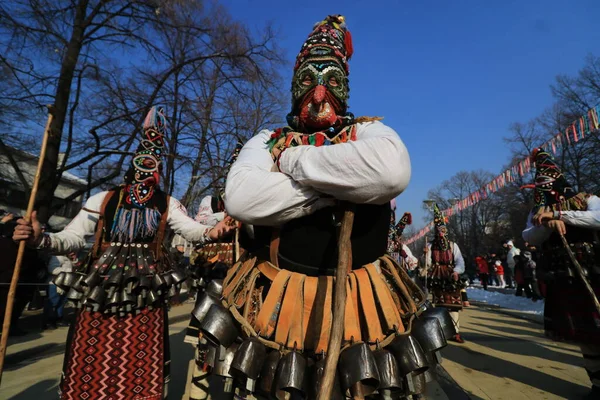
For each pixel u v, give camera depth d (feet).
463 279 19.74
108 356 6.33
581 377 12.31
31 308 19.89
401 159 3.54
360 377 3.27
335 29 5.01
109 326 6.51
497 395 10.51
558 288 10.41
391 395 3.58
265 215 3.80
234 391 4.04
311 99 4.66
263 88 40.78
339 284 3.52
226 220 7.68
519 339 18.78
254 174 3.90
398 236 22.86
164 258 7.61
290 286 3.86
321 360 3.46
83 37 29.25
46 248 6.64
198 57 35.94
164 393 6.79
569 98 55.16
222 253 9.74
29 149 30.12
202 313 4.01
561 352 15.97
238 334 3.85
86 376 6.20
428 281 20.58
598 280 9.53
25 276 12.93
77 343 6.38
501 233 110.42
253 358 3.48
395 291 4.25
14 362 13.92
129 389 6.32
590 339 9.41
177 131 38.96
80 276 6.81
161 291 7.06
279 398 3.38
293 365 3.36
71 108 30.89
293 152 3.83
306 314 3.78
